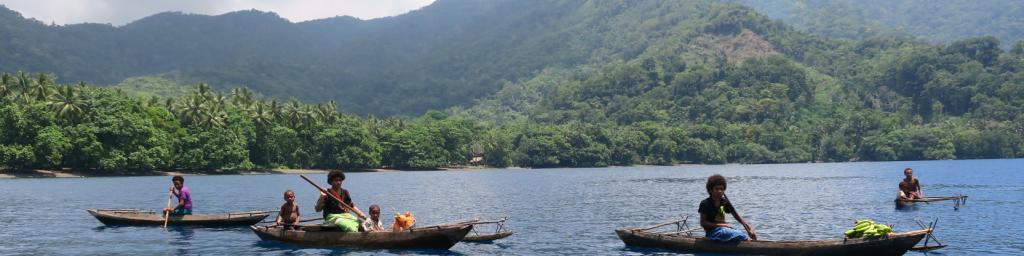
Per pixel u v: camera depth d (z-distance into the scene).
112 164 107.81
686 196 55.53
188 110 127.00
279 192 63.84
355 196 57.44
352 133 152.00
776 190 62.53
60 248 24.12
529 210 41.12
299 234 24.02
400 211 40.84
